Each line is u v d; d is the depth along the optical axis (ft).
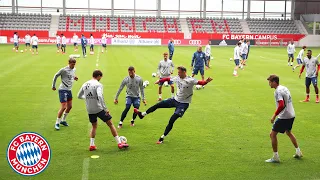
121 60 90.58
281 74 70.85
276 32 177.68
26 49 120.57
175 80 29.63
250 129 33.22
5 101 43.55
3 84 55.06
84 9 177.58
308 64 44.52
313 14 176.35
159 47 147.02
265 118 37.17
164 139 30.12
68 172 23.30
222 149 27.91
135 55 105.70
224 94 50.01
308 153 27.22
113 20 173.99
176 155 26.50
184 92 28.96
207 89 53.83
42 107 40.70
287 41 172.55
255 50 140.67
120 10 179.73
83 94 27.48
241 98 47.32
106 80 59.57
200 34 167.43
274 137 25.27
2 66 76.02
